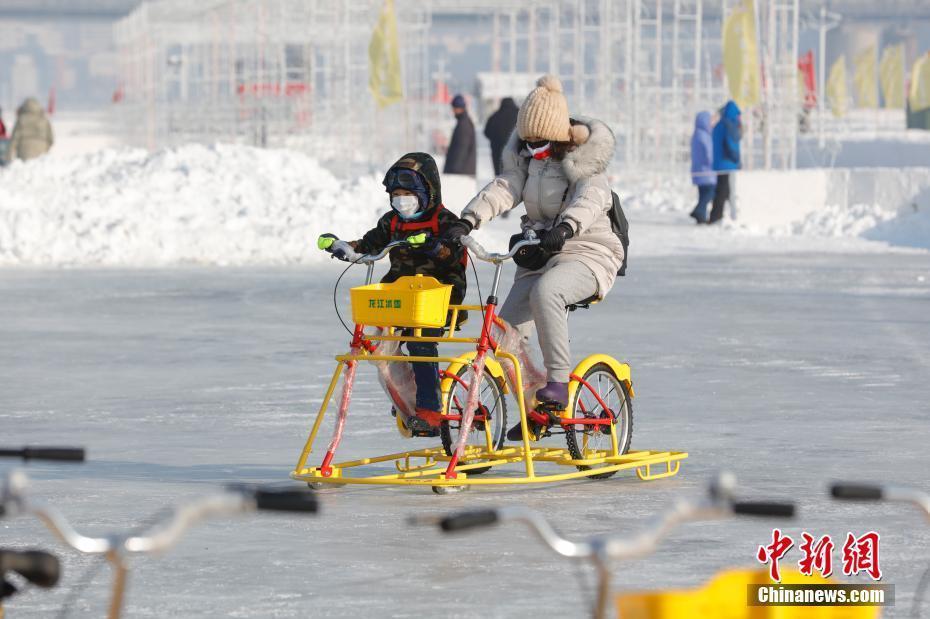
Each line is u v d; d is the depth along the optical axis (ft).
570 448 90.43
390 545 72.84
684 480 90.63
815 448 100.63
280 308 191.62
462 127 324.60
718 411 116.26
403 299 84.79
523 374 91.71
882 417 113.60
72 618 59.82
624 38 472.44
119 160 311.88
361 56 468.75
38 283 223.92
